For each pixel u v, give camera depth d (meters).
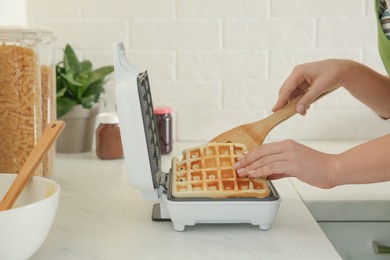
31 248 0.94
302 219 1.23
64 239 1.11
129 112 1.10
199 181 1.16
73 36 1.94
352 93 1.44
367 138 2.02
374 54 1.97
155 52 1.95
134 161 1.13
